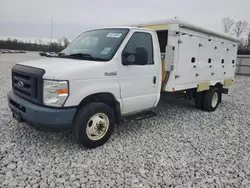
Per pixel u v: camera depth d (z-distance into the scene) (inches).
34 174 123.0
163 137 184.7
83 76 141.6
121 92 165.9
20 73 151.8
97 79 149.5
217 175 131.2
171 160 146.3
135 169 133.4
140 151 156.9
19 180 117.2
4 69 671.8
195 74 238.1
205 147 169.3
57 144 159.9
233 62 325.7
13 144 156.8
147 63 183.6
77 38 201.5
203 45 243.0
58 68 137.8
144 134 188.9
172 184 120.6
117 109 167.0
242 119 249.1
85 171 128.6
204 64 251.6
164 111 268.7
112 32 177.3
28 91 145.5
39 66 144.6
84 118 147.6
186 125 218.8
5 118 207.3
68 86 135.2
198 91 251.1
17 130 181.2
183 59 213.6
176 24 194.9
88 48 176.6
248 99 370.9
